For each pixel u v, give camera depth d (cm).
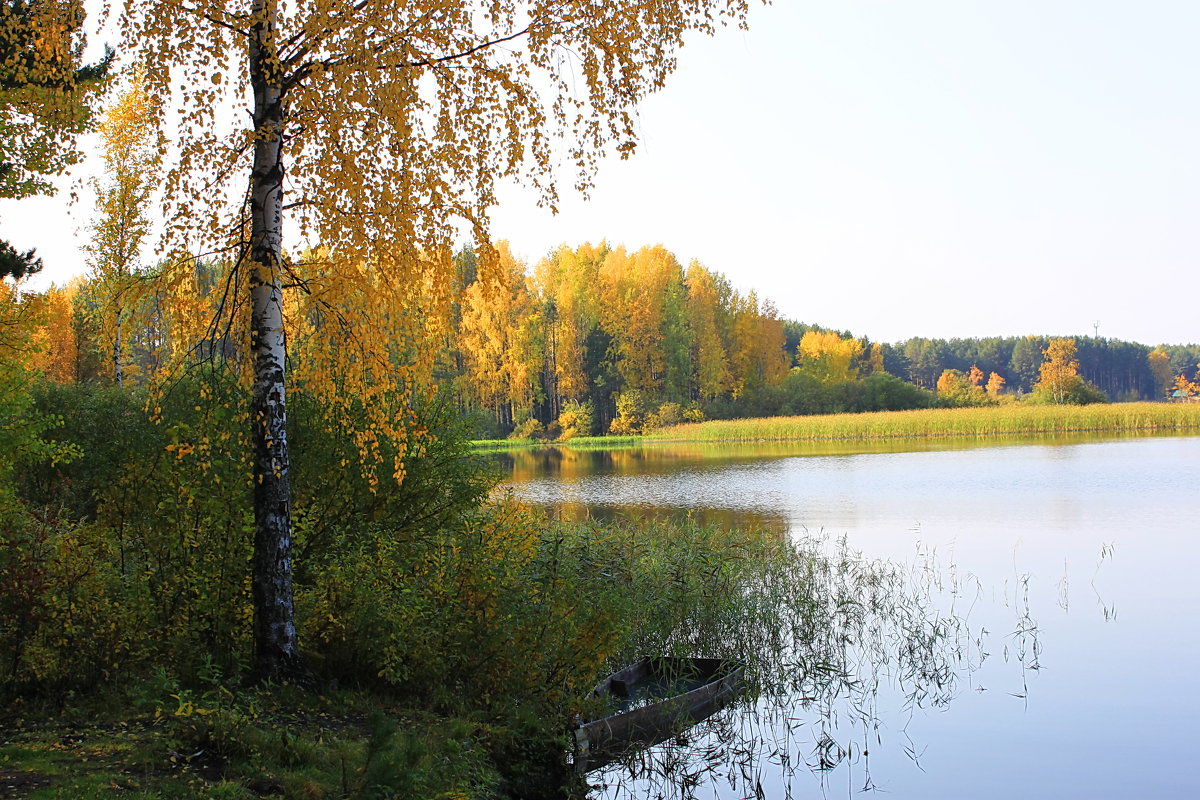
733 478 3100
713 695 809
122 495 702
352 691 627
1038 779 656
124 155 1480
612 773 679
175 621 635
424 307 625
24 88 809
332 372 661
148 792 426
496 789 549
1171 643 991
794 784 660
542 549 900
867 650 984
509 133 616
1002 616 1127
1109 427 5559
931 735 746
